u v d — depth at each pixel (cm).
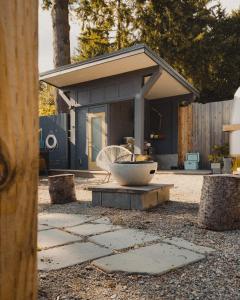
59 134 1183
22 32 52
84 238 318
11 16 50
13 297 52
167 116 1192
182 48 1562
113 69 956
